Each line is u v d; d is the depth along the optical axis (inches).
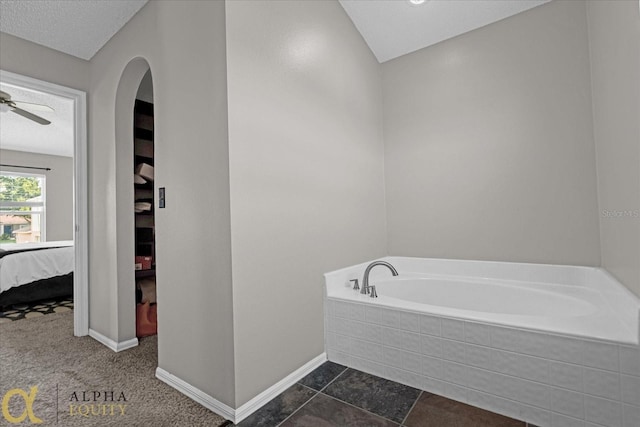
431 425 55.1
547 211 84.1
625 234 59.4
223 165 58.3
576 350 52.4
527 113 87.0
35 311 136.1
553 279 82.4
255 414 58.6
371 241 102.8
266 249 64.4
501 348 58.7
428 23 96.0
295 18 75.5
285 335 68.3
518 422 56.1
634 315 50.8
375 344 73.4
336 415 58.0
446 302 92.0
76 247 101.2
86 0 79.6
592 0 75.3
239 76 60.2
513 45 89.1
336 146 88.0
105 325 95.1
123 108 92.2
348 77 95.0
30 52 91.4
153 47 77.2
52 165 245.9
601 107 71.4
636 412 48.0
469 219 95.9
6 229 229.3
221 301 58.8
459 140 97.6
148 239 113.3
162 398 64.4
